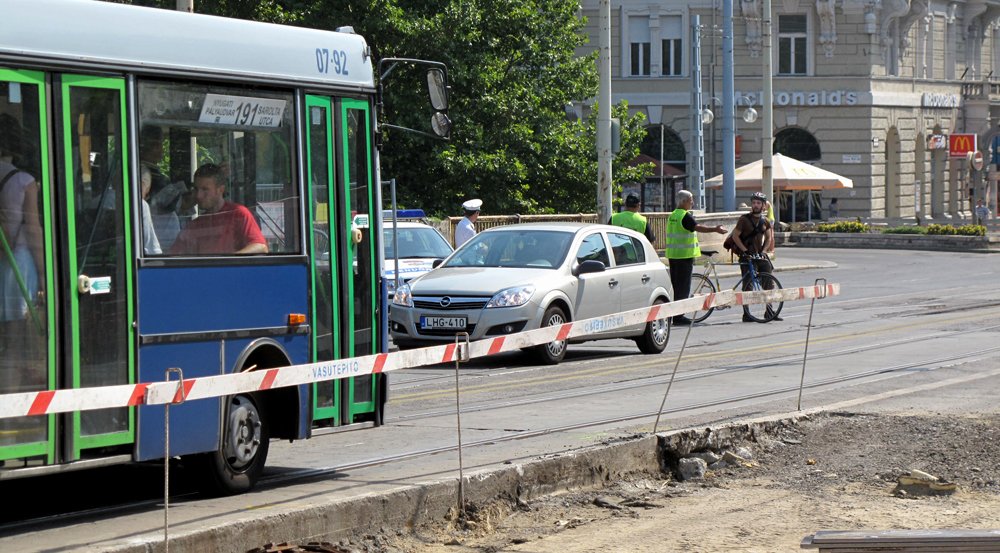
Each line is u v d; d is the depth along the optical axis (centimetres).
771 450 2731
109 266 1892
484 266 4394
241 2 8081
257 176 2153
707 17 14625
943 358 4250
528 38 8981
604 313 4422
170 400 1730
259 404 2169
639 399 3359
